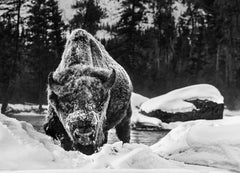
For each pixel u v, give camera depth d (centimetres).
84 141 647
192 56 4891
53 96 738
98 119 678
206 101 2203
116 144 589
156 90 4106
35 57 4044
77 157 512
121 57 4300
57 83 721
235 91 3959
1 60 3919
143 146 597
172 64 4875
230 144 650
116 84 933
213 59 4788
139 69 4281
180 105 2200
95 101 704
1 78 3862
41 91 3856
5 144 478
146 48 4584
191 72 4597
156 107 2209
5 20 4194
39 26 4162
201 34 4975
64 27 4328
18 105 3631
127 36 4381
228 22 4597
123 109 959
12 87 3841
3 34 4003
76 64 806
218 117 2219
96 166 492
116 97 933
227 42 4569
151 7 5047
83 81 711
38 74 3956
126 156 534
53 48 4138
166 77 4303
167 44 4900
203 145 679
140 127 2152
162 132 1947
